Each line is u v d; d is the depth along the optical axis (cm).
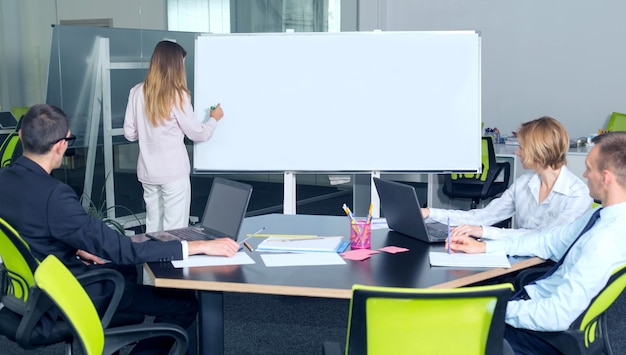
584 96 778
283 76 429
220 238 280
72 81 529
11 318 250
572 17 772
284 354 338
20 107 493
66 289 190
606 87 766
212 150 436
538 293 239
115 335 211
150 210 443
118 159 582
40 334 235
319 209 720
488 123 834
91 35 541
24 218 245
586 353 219
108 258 249
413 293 172
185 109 419
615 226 217
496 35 814
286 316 393
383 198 298
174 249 255
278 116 432
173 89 416
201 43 430
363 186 459
